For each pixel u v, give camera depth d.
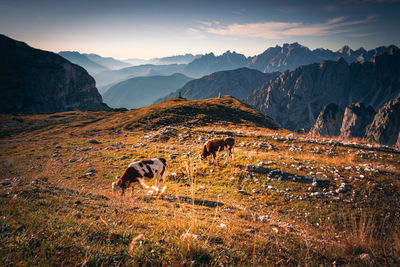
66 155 26.56
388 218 9.59
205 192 13.23
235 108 59.94
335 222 9.53
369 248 5.71
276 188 13.18
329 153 20.28
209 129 34.69
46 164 22.67
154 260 3.51
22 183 8.59
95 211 6.52
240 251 4.49
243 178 14.89
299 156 19.38
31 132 56.09
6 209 4.89
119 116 58.50
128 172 11.23
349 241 6.12
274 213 10.49
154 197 11.12
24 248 3.22
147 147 27.59
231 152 18.16
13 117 78.88
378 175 13.90
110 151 27.02
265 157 18.19
